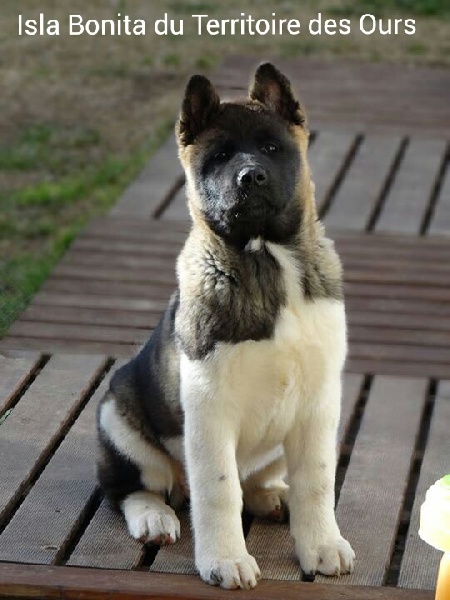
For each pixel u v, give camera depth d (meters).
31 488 1.93
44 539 1.79
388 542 1.80
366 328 2.46
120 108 3.83
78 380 2.23
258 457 1.79
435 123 3.56
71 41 4.42
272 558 1.76
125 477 1.84
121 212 2.96
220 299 1.69
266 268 1.70
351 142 3.40
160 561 1.74
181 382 1.70
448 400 2.21
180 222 2.89
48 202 3.19
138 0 4.89
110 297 2.57
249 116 1.76
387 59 4.26
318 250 1.75
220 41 4.44
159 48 4.36
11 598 1.69
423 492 1.93
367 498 1.91
